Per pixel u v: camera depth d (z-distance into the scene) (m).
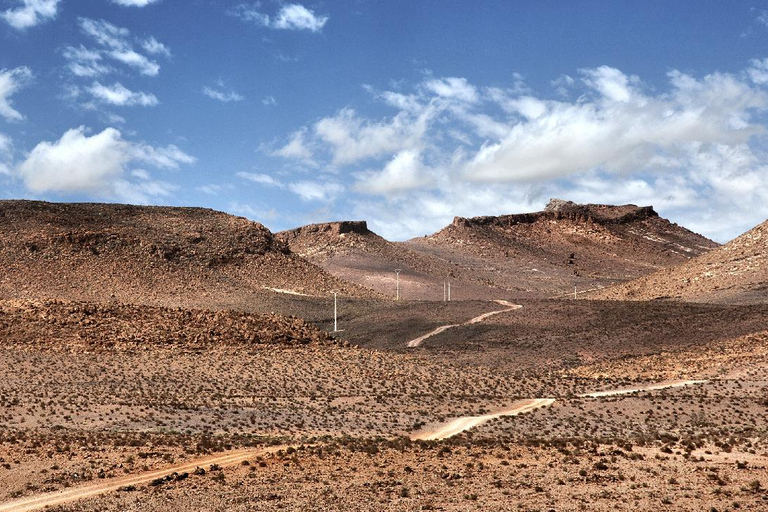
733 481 36.84
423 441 52.06
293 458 45.84
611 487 36.56
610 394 77.88
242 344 106.88
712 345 105.56
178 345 102.69
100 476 43.03
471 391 84.50
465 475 40.41
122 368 89.62
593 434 59.03
